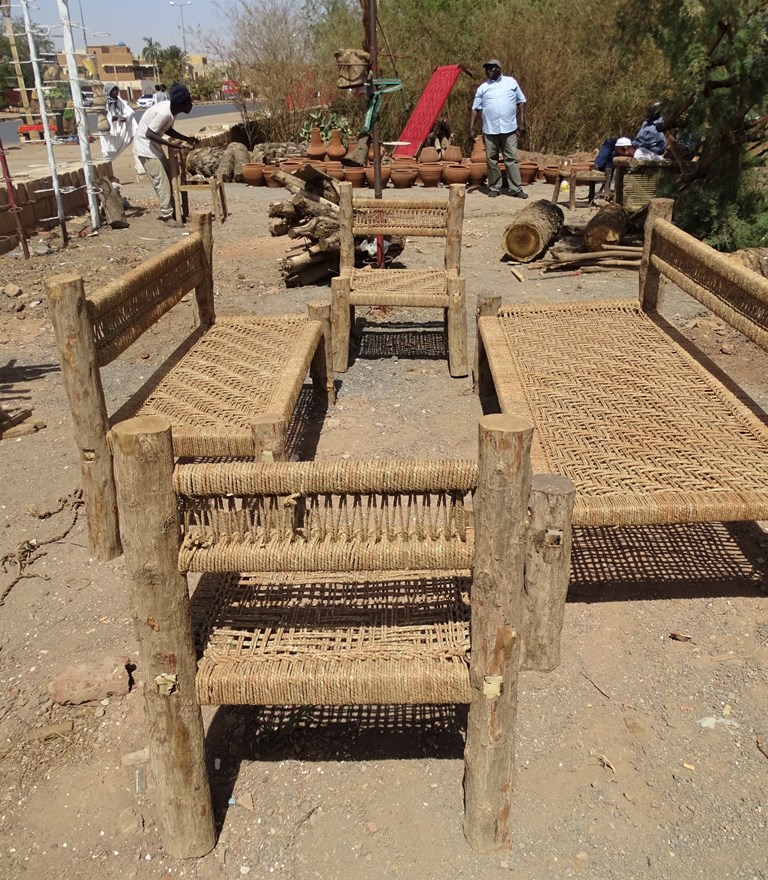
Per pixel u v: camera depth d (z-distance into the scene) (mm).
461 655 2295
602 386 4164
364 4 7422
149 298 4199
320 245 7199
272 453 3500
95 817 2516
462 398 5445
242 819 2502
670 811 2490
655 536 3871
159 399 4012
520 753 2703
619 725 2809
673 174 8984
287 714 2902
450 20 16984
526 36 16062
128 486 1950
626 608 3385
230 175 14695
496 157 12125
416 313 7156
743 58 7781
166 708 2172
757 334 3793
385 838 2422
